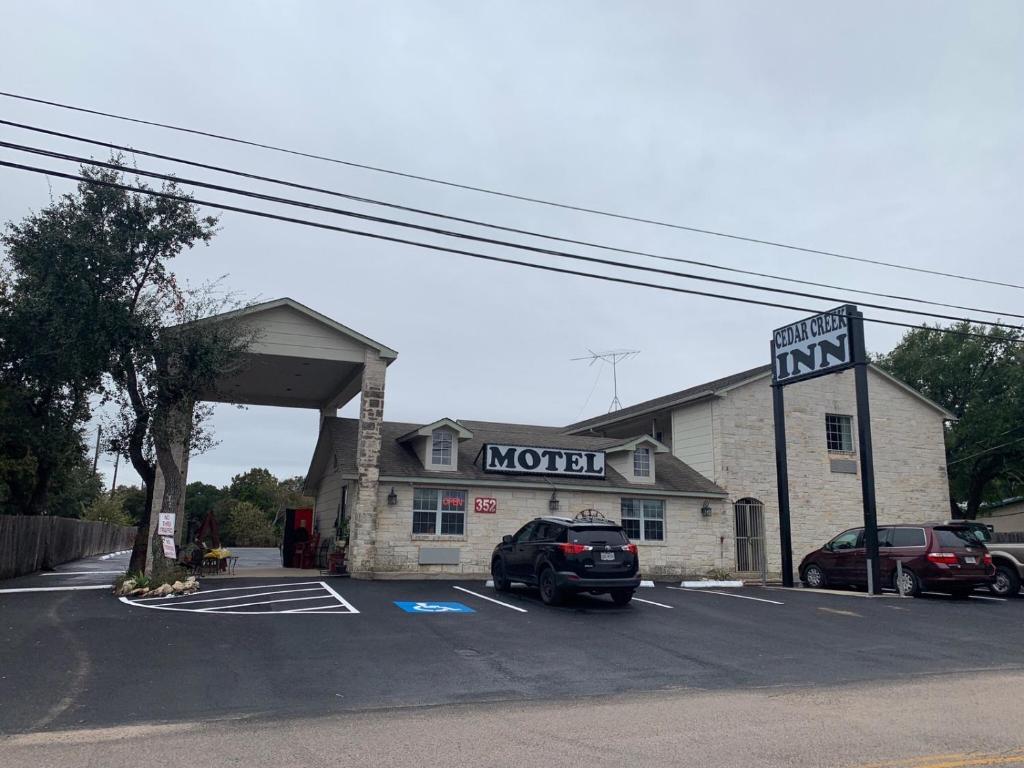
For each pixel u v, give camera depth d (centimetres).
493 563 1798
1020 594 1939
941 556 1786
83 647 1009
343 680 868
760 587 2127
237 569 2247
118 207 1656
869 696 835
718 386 2719
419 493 2122
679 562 2391
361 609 1387
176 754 594
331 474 2491
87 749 607
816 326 2150
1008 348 3503
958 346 3531
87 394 1969
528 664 980
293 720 702
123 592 1539
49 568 2466
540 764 577
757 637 1228
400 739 643
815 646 1162
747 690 865
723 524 2473
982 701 811
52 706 737
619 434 3200
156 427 1648
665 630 1266
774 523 2566
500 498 2198
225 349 1712
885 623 1399
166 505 1688
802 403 2681
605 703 789
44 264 1593
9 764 566
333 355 2055
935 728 693
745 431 2583
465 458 2317
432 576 2048
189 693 795
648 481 2439
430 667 945
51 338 1638
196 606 1395
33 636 1076
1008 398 3359
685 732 674
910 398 2888
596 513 2259
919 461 2848
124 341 1614
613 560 1509
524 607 1485
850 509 2678
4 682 823
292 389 2530
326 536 2439
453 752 606
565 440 2638
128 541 4841
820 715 742
